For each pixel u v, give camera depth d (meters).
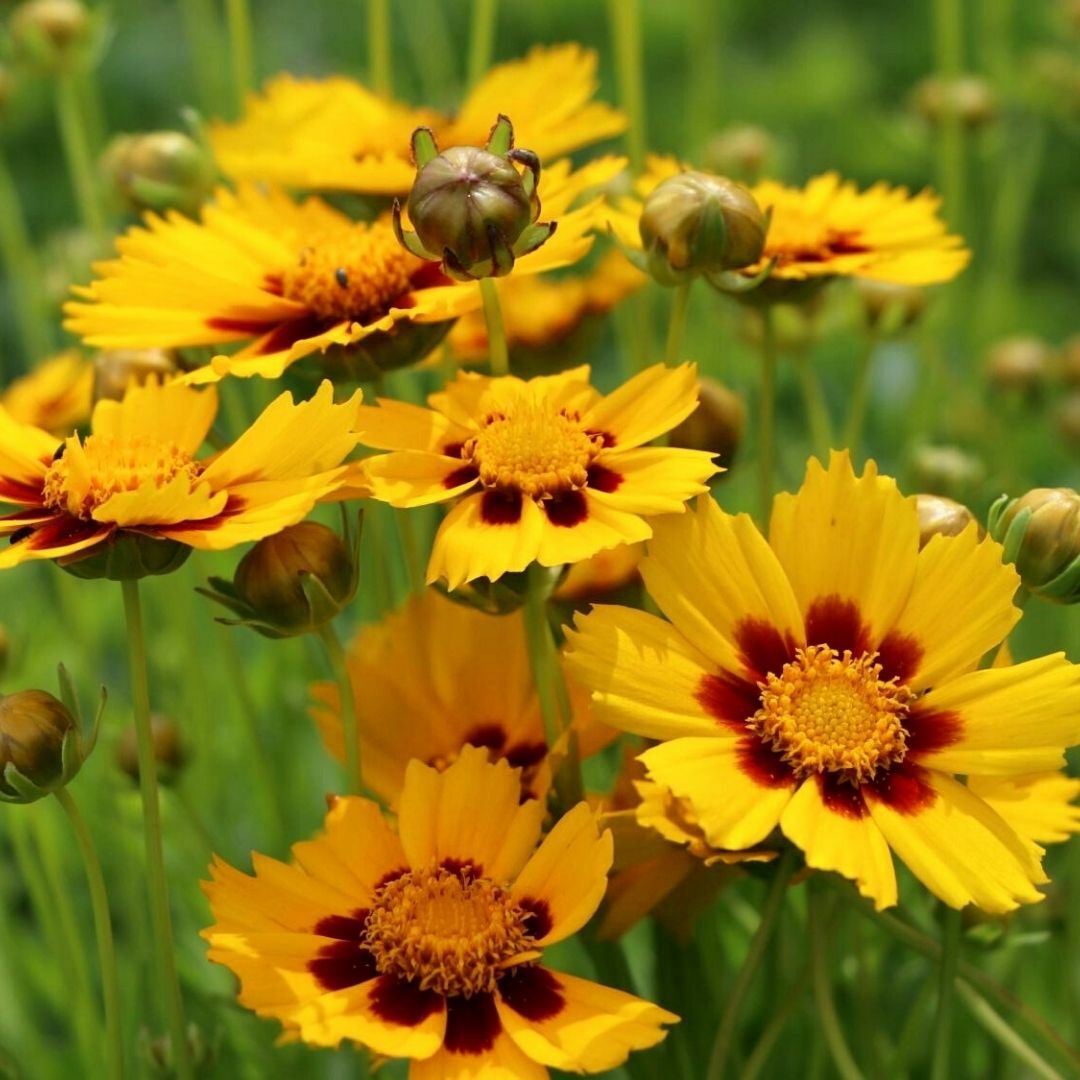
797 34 1.39
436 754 0.50
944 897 0.45
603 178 0.50
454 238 0.47
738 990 0.47
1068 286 1.18
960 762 0.46
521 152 0.47
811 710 0.46
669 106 1.25
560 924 0.46
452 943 0.46
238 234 0.51
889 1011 0.55
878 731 0.46
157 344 0.49
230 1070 0.56
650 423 0.48
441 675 0.50
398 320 0.49
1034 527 0.48
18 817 0.56
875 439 0.90
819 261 0.52
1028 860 0.46
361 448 0.53
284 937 0.46
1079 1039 0.56
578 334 0.56
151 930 0.58
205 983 0.58
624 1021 0.45
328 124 0.56
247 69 0.61
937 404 0.72
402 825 0.47
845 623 0.47
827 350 0.93
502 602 0.48
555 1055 0.45
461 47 1.30
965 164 0.90
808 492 0.47
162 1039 0.51
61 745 0.47
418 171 0.47
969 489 0.58
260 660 0.62
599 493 0.47
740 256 0.49
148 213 0.51
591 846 0.46
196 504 0.46
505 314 0.56
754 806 0.46
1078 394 0.68
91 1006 0.55
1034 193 1.21
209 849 0.55
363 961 0.47
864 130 1.22
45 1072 0.58
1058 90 0.74
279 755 0.60
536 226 0.47
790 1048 0.53
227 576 0.62
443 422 0.48
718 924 0.54
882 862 0.46
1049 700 0.46
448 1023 0.46
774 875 0.47
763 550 0.47
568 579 0.51
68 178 1.16
